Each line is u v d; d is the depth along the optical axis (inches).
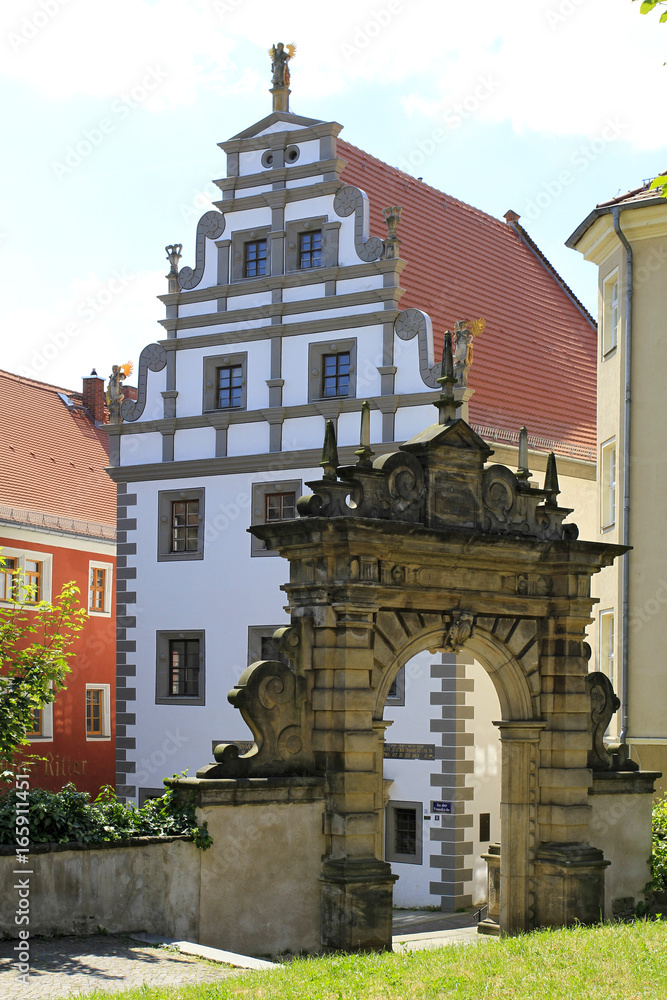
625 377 1139.9
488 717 1175.0
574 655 753.6
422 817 1146.7
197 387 1304.1
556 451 1341.0
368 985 481.4
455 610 709.9
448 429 709.3
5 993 486.9
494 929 816.3
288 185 1268.5
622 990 465.7
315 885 658.8
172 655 1296.8
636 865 788.0
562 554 749.9
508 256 1582.2
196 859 626.5
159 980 514.9
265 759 657.6
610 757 792.3
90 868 594.9
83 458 1777.8
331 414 1213.1
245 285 1283.2
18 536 1512.1
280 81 1295.5
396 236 1204.5
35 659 843.4
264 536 687.1
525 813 743.1
